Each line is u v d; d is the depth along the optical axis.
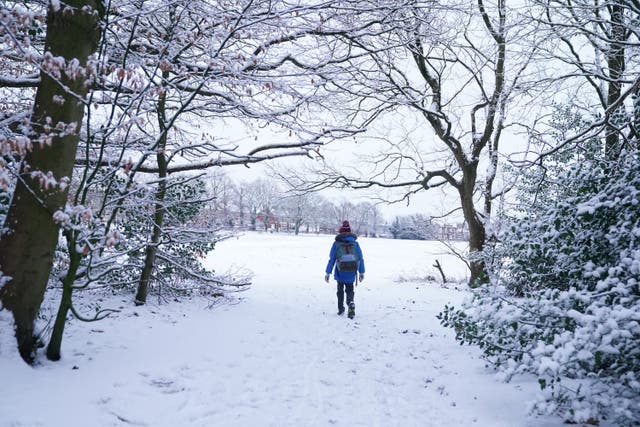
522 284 5.41
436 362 5.23
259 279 12.91
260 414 3.51
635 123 5.94
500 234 5.05
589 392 3.13
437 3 7.19
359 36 6.55
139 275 7.55
